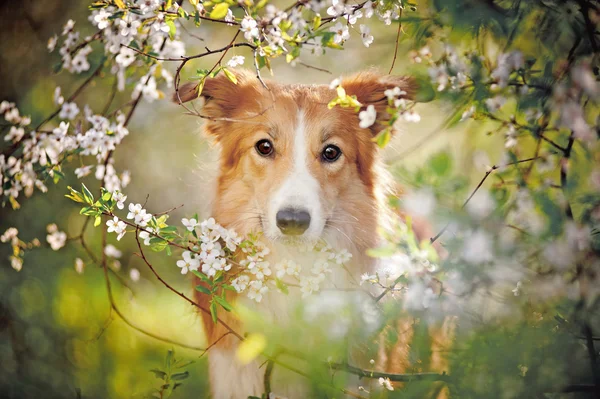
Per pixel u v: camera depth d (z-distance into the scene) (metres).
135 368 5.25
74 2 5.67
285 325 3.77
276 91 4.12
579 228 2.80
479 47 3.37
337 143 4.04
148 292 6.96
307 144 3.96
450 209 2.93
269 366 3.56
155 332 5.94
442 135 4.54
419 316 3.21
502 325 3.03
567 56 3.19
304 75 6.96
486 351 2.93
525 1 3.16
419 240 4.46
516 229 2.99
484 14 3.09
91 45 4.86
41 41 5.74
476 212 2.88
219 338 3.70
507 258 2.93
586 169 3.19
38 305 5.73
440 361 3.79
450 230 3.05
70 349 5.42
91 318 5.74
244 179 4.10
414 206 2.96
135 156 7.90
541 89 3.07
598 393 2.97
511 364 2.90
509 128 3.18
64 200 6.22
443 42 3.35
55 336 5.51
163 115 7.55
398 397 3.28
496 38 3.34
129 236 7.25
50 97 5.61
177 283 7.03
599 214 2.83
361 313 3.39
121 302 6.04
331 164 4.05
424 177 3.03
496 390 2.95
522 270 2.98
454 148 4.30
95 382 5.03
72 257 6.18
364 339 3.64
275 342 3.38
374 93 4.13
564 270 2.86
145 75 4.05
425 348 3.36
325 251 3.78
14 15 5.69
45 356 5.30
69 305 5.77
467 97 3.11
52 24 5.73
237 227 4.11
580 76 2.83
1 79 5.70
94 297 5.94
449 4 3.05
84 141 3.76
